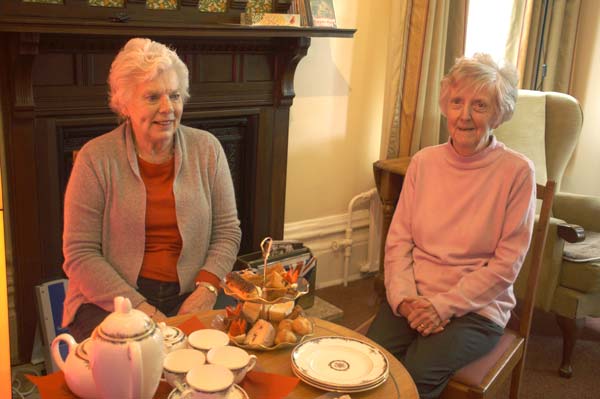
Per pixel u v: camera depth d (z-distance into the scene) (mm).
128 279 1900
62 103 2297
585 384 2666
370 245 3502
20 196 2281
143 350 1088
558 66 3783
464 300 1898
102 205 1871
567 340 2680
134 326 1104
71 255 1839
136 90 1807
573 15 3680
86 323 1829
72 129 2369
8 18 1979
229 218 2045
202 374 1158
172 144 1950
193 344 1345
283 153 2969
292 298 1451
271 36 2570
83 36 2260
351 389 1324
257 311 1507
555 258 2619
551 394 2580
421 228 2059
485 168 1984
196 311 1841
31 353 2438
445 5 3127
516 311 3289
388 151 3252
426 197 2064
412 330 1981
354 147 3338
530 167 1961
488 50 3688
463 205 1993
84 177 1843
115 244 1894
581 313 2613
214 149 2020
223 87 2682
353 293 3355
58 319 2301
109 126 2451
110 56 2365
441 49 3182
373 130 3381
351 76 3211
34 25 2004
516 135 3045
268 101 2844
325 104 3160
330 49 3094
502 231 1966
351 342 1500
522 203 1939
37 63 2217
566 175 3947
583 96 3918
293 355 1426
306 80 3057
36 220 2328
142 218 1884
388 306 2102
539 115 3119
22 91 2170
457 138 1971
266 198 2984
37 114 2258
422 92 3146
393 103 3180
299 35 2633
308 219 3277
